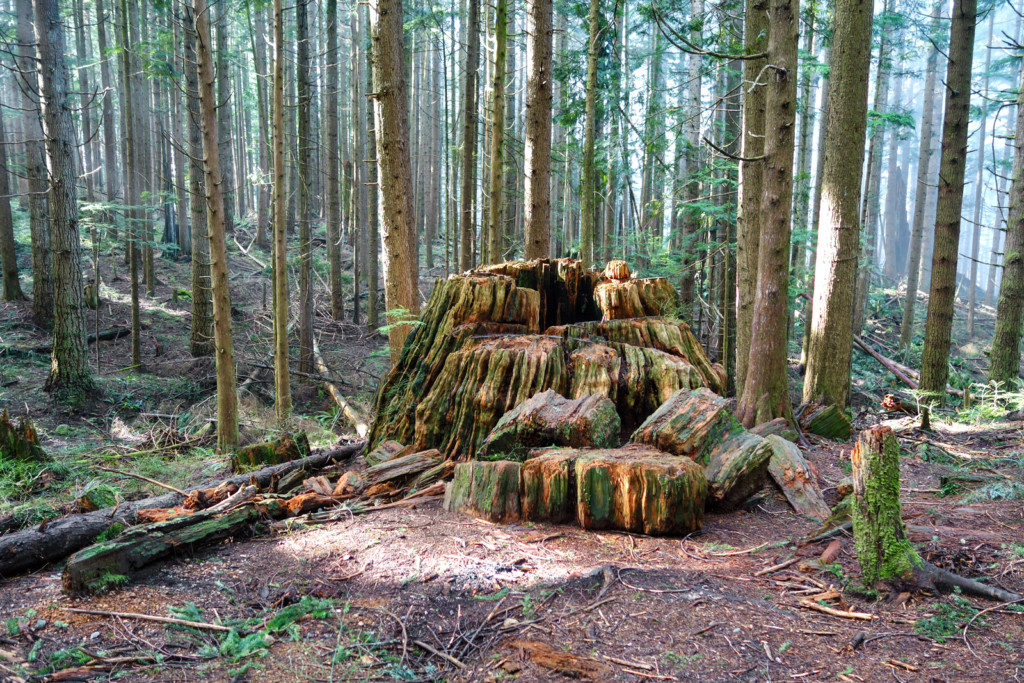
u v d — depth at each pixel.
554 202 19.52
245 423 9.99
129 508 4.59
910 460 6.20
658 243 14.36
